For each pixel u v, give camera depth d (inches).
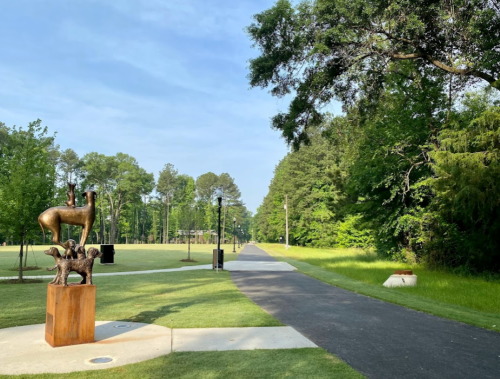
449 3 532.1
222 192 4874.5
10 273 719.7
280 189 3100.4
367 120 841.5
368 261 1088.2
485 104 770.2
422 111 874.1
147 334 263.6
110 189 3494.1
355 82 607.5
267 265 988.6
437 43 575.2
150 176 4003.4
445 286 566.6
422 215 859.4
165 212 4343.0
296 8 549.3
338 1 505.7
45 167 623.2
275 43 585.3
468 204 587.8
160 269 843.4
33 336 257.0
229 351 224.5
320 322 319.0
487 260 737.6
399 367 205.0
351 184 1055.0
